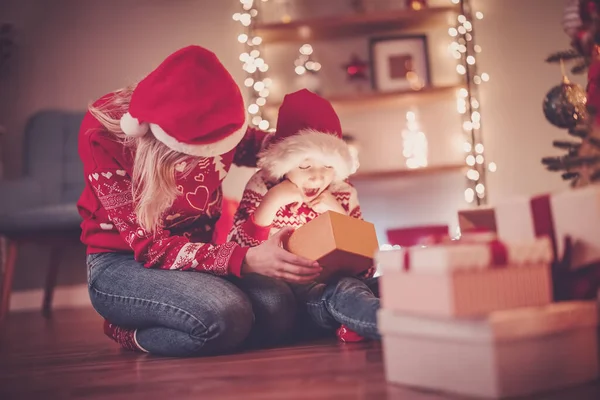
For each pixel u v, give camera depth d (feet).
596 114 3.69
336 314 4.51
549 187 11.04
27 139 11.31
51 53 11.75
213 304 4.36
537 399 2.72
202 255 4.49
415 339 3.05
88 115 4.88
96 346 5.71
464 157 11.19
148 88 4.30
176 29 11.73
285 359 4.11
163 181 4.38
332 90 11.48
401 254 3.02
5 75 11.71
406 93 10.67
